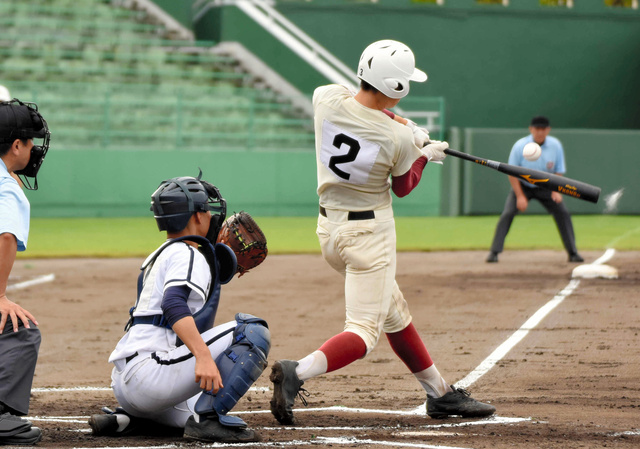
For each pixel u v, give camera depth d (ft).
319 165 55.62
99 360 81.66
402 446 47.78
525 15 315.99
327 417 57.36
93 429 50.55
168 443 48.39
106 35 312.91
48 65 290.56
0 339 47.60
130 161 257.34
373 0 307.99
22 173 51.19
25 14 310.65
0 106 48.75
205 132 283.79
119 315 106.42
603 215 278.46
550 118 321.11
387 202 55.98
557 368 74.90
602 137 275.80
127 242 190.29
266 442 48.85
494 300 112.88
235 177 265.13
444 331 93.04
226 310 107.86
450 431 52.65
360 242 54.80
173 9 330.13
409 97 308.60
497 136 275.18
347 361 54.19
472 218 266.57
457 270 144.15
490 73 315.37
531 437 50.70
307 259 163.43
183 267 47.47
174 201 49.01
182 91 288.92
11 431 47.03
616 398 63.46
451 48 311.88
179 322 46.60
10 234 46.70
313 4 305.94
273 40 300.81
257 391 68.39
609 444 48.80
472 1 311.68
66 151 251.80
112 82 289.74
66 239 195.83
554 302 110.11
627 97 325.62
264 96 296.10
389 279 55.36
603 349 82.58
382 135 53.26
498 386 68.44
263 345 49.37
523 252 172.45
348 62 309.22
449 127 312.71
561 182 61.93
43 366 79.00
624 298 112.37
